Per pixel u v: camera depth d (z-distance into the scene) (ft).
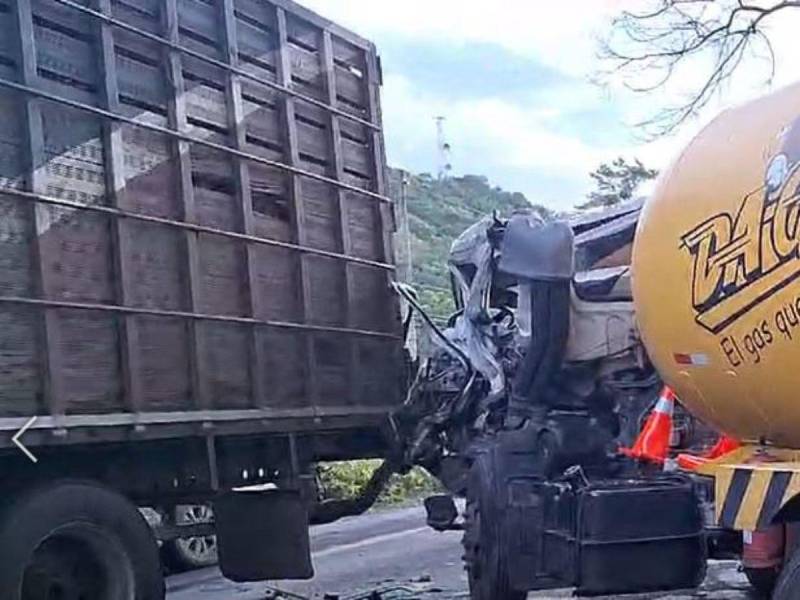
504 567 25.98
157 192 22.93
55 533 20.62
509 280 29.89
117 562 21.53
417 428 31.32
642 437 23.59
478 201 144.36
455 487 31.27
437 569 36.76
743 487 18.15
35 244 20.10
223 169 24.88
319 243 28.12
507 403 29.43
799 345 16.46
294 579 26.35
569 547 24.29
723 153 18.71
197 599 31.91
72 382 20.52
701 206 18.65
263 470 27.02
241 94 25.68
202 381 23.43
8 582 19.75
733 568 33.04
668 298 19.35
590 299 26.68
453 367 32.12
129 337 21.72
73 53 21.43
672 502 23.75
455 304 34.45
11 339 19.48
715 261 18.10
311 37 28.84
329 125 28.99
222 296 24.39
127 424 21.40
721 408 19.33
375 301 30.37
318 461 30.19
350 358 28.84
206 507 26.13
